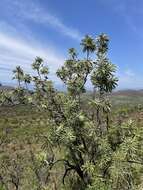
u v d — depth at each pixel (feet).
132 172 34.83
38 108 43.78
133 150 34.24
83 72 43.80
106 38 42.63
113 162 34.73
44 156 39.88
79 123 39.50
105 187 33.99
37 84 43.98
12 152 122.11
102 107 39.60
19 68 44.34
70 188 48.01
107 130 39.60
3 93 44.21
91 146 40.32
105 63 40.16
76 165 42.68
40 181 55.57
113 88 40.55
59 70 45.21
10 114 225.76
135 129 38.42
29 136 150.82
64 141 38.93
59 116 42.88
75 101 40.63
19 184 61.57
